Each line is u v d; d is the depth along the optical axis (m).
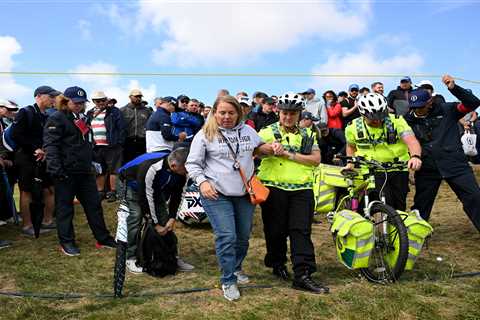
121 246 4.27
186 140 7.99
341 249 4.46
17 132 6.43
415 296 3.96
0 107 8.09
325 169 5.86
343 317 3.61
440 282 4.41
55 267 5.23
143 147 9.34
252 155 4.14
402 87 9.52
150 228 4.89
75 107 5.72
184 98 8.87
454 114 5.57
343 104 10.21
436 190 5.76
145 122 9.34
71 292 4.41
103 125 8.91
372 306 3.73
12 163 7.15
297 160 4.28
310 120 7.26
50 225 7.14
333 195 5.73
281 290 4.27
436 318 3.54
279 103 4.37
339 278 4.66
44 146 5.64
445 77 5.23
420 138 5.62
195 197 7.14
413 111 5.69
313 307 3.80
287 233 4.50
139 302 4.07
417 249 4.37
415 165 4.54
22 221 7.08
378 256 4.59
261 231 6.82
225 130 4.03
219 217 4.00
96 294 4.34
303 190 4.38
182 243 6.32
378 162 4.67
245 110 8.60
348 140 5.19
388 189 4.99
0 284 4.68
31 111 6.49
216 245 4.05
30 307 3.94
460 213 7.73
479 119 12.21
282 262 4.68
